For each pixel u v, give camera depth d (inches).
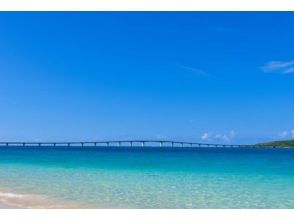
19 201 646.5
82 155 2684.5
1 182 919.7
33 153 3206.2
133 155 2714.1
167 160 1923.0
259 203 644.7
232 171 1240.2
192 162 1723.7
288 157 2265.0
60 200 658.8
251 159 1999.3
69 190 775.7
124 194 727.7
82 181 944.9
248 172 1202.6
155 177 1052.5
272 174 1143.6
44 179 993.5
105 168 1380.4
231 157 2340.1
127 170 1291.8
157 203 639.1
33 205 613.6
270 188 829.8
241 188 820.6
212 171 1244.5
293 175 1112.8
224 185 875.4
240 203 643.5
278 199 684.7
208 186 855.7
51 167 1439.5
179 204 631.8
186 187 833.5
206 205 626.8
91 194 724.0
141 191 766.5
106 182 927.7
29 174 1139.3
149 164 1588.3
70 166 1487.5
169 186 852.6
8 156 2502.5
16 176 1074.7
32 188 806.5
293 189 810.8
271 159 2033.7
